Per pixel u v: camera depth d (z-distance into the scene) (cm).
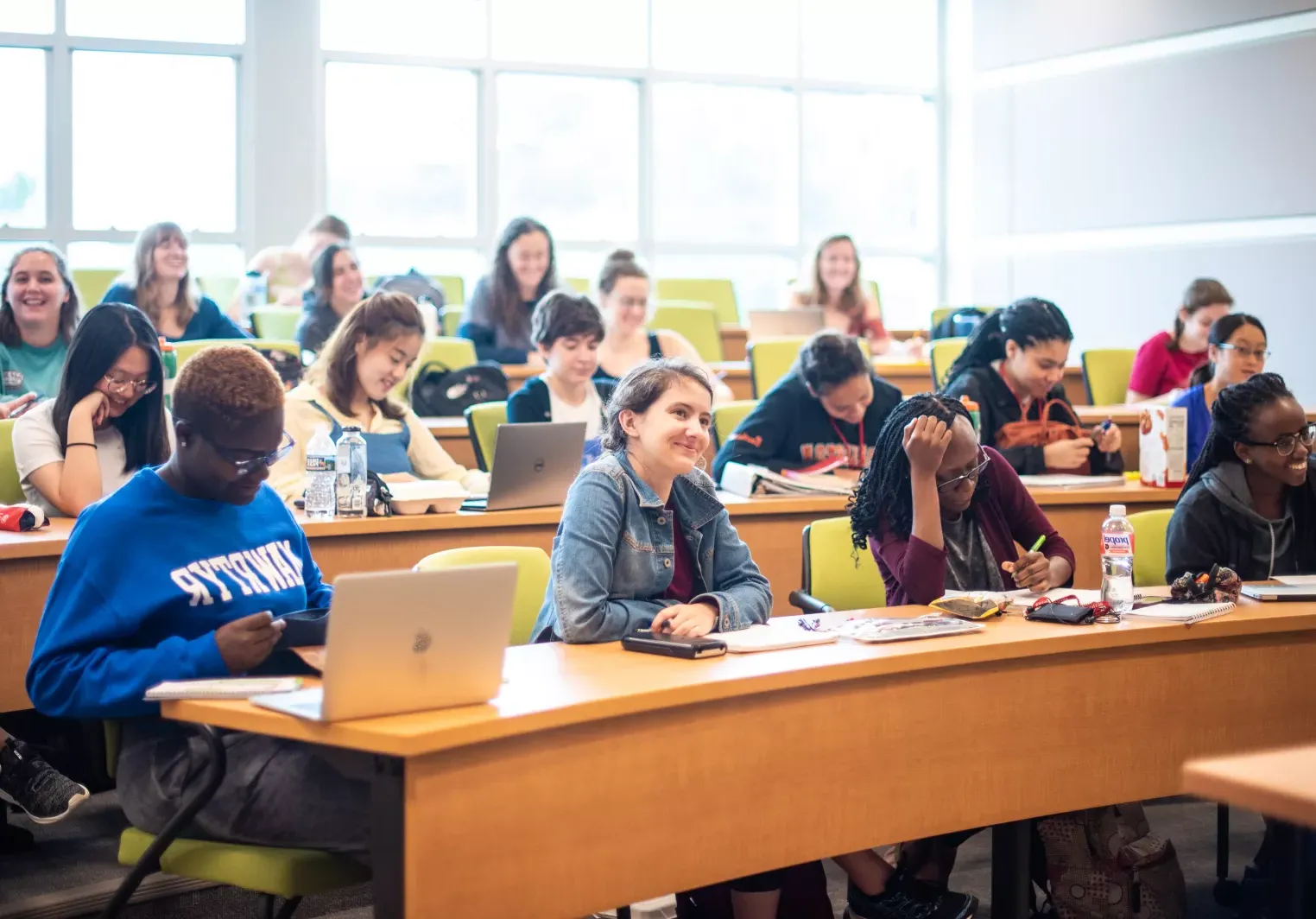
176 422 200
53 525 291
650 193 881
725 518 242
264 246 792
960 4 924
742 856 193
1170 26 791
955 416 257
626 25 869
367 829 188
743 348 670
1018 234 892
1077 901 238
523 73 847
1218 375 405
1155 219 810
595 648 212
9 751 260
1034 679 221
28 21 745
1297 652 245
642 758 183
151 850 182
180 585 198
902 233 947
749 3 895
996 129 901
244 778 192
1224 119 772
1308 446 274
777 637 215
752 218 913
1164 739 233
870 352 573
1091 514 369
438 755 164
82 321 297
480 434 390
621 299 486
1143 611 239
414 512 323
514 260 548
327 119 809
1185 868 297
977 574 271
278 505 224
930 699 211
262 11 780
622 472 227
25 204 756
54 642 193
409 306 350
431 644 167
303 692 176
